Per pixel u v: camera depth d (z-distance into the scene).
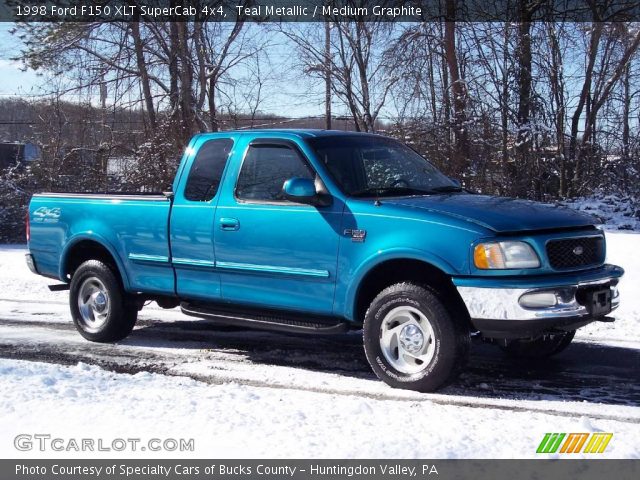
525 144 18.75
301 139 6.51
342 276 6.02
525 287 5.38
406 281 5.82
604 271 5.93
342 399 5.51
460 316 5.62
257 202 6.54
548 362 6.80
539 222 5.68
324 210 6.15
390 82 19.11
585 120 20.66
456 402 5.54
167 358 7.09
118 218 7.47
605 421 5.05
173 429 4.71
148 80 21.05
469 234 5.51
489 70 18.72
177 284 7.11
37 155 21.47
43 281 12.17
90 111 21.14
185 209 6.96
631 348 7.25
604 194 19.62
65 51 20.45
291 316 6.51
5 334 8.23
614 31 20.17
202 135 7.18
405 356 5.84
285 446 4.38
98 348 7.54
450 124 18.59
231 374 6.46
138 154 20.38
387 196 6.27
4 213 19.70
